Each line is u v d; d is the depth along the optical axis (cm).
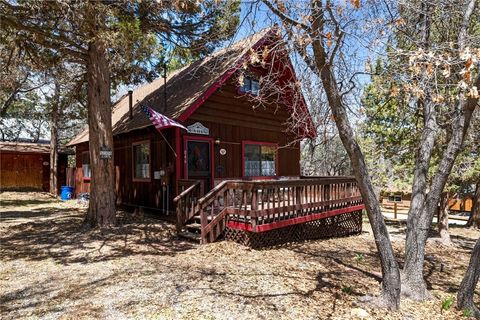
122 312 418
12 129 2686
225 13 816
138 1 811
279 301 473
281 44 511
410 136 1298
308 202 909
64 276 552
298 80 592
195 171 1050
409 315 469
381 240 496
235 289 507
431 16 576
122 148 1331
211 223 797
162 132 1073
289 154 1415
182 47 1005
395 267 494
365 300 500
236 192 870
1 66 1064
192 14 907
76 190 1822
